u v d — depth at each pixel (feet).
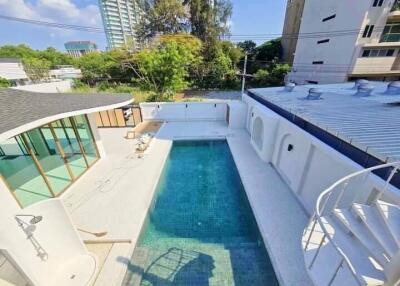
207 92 106.32
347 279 11.44
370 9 69.77
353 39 74.90
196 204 27.25
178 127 53.16
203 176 33.86
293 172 27.17
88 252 17.92
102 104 29.22
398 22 75.77
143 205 24.59
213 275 17.48
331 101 31.94
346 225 13.32
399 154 14.28
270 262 18.12
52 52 173.47
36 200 24.72
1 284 13.51
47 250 15.11
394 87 35.35
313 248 13.46
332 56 84.28
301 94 39.06
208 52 113.91
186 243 20.97
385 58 75.97
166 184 31.60
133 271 17.70
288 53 127.75
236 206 26.86
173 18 111.45
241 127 52.54
